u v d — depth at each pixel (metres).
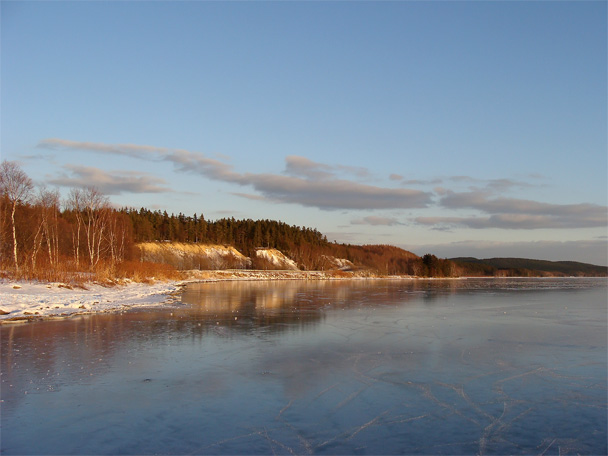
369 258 159.38
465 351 15.01
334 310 27.33
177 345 15.49
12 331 17.98
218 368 12.43
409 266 154.62
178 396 10.00
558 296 42.66
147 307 27.64
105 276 43.38
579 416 9.09
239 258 126.88
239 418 8.76
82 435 7.88
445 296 41.28
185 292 43.69
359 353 14.55
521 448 7.61
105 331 18.20
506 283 86.56
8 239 50.47
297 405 9.54
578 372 12.42
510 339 17.34
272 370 12.30
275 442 7.69
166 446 7.48
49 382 10.94
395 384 11.13
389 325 20.88
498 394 10.45
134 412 9.00
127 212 116.88
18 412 8.94
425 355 14.34
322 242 163.88
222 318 22.73
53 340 16.11
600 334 18.62
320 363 13.14
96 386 10.66
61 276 38.06
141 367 12.43
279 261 131.00
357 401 9.84
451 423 8.66
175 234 125.00
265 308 28.16
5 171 42.16
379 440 7.84
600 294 46.22
